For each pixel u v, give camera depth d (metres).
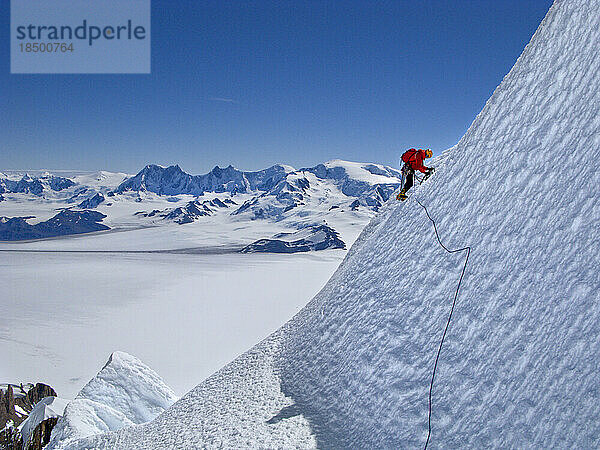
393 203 15.51
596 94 6.63
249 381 10.77
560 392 4.62
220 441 8.08
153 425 10.61
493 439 5.05
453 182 9.57
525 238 6.52
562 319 5.12
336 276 14.18
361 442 6.86
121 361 17.98
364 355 8.41
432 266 8.34
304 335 11.41
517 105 8.78
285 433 7.69
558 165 6.70
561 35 8.55
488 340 6.08
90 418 14.57
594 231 5.35
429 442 5.83
